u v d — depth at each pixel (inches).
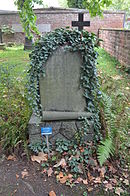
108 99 102.3
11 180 79.7
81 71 92.4
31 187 76.7
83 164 86.1
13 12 470.0
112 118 96.9
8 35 479.8
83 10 457.7
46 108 97.4
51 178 81.0
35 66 91.6
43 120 96.0
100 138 97.3
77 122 96.2
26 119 100.8
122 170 84.7
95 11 156.9
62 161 87.7
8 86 128.4
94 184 78.2
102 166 85.6
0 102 121.3
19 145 96.5
